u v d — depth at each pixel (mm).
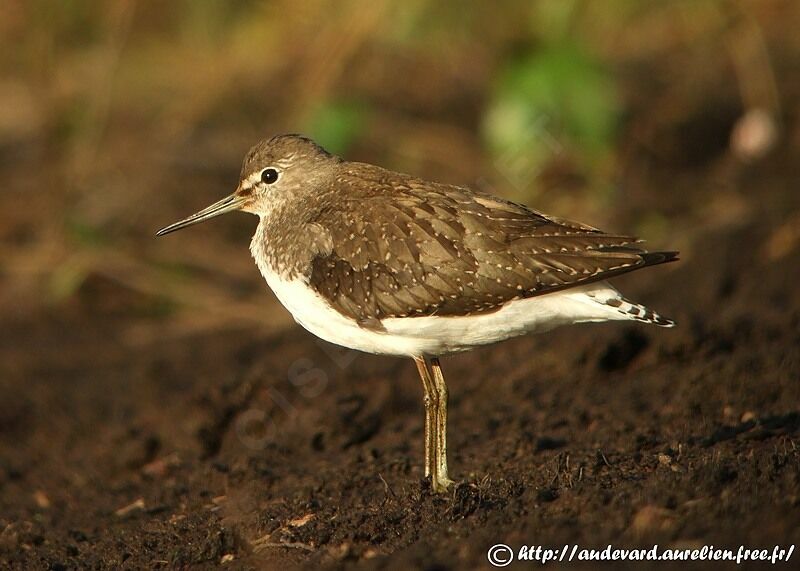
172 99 21781
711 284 14695
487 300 9562
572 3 20219
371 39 21266
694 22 22344
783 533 7426
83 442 13578
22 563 9953
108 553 9812
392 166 19625
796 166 17922
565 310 9625
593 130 17859
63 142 19969
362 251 9836
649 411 11523
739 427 10500
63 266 18109
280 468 11492
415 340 9805
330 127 18312
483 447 11133
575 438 10977
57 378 15391
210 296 17484
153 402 14219
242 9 23156
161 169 20047
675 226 16891
